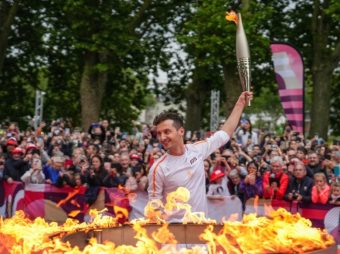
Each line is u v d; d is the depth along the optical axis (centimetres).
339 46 2552
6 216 1193
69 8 2364
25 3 2736
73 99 3144
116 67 2595
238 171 1101
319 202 1017
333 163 1245
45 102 3164
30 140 1484
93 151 1325
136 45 2484
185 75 2930
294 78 1859
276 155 1140
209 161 1143
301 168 1032
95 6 2419
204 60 2259
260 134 1808
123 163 1155
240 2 2500
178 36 2280
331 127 3175
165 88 3047
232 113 476
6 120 3120
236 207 1080
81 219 1154
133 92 3128
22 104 3130
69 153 1504
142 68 2855
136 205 1112
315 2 2570
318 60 2581
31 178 1180
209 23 2198
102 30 2412
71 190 1160
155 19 2752
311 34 2752
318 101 2578
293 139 1596
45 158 1362
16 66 2994
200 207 448
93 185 1142
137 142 1554
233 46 2219
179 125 446
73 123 3195
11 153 1250
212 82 2819
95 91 2570
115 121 3275
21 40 2908
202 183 452
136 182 1116
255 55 2244
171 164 445
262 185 1059
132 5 2527
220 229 393
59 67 3023
